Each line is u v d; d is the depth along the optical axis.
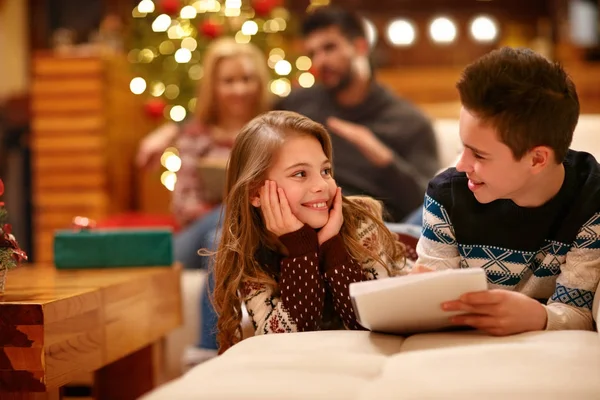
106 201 3.69
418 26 5.24
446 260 1.26
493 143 1.08
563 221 1.18
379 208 1.46
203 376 0.85
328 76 2.81
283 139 1.33
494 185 1.12
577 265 1.15
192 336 2.33
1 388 1.19
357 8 5.34
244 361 0.90
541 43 4.91
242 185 1.33
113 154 3.81
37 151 3.68
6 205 3.86
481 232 1.22
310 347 0.97
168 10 3.27
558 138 1.09
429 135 2.78
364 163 2.68
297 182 1.31
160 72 3.36
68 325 1.26
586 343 0.94
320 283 1.30
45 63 3.66
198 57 3.32
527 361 0.86
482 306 1.01
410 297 1.01
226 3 3.31
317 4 4.12
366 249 1.34
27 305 1.17
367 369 0.87
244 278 1.33
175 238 2.59
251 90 2.87
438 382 0.80
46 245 3.69
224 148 2.84
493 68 1.08
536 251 1.21
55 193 3.69
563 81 1.10
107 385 1.81
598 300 1.08
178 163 3.19
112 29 4.30
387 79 3.89
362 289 1.04
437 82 3.85
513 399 0.76
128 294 1.53
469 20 5.23
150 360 1.79
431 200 1.26
